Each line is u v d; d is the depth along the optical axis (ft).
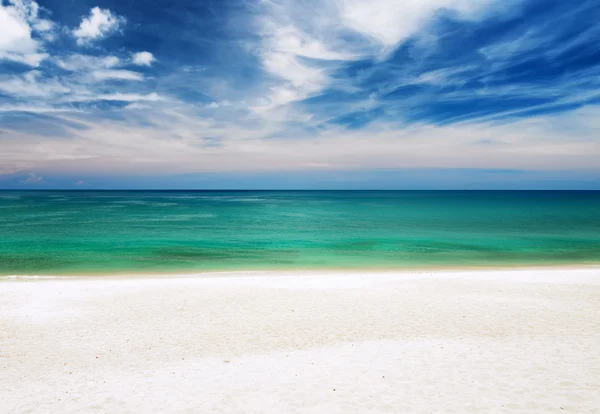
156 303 49.49
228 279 64.85
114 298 51.75
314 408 23.93
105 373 30.19
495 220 194.70
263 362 31.91
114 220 191.93
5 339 37.86
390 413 23.16
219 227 162.71
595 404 23.70
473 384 26.76
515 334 37.68
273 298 51.72
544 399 24.44
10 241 120.47
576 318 42.65
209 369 30.63
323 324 41.60
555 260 92.32
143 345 36.29
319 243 118.83
